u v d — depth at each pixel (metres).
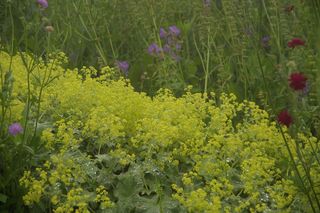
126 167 3.53
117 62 5.22
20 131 3.36
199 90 5.03
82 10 5.83
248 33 5.34
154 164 3.36
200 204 2.94
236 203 3.20
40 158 3.44
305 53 4.66
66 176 3.29
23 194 3.29
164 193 3.33
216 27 5.45
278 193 3.26
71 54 5.54
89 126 3.67
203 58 5.71
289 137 3.53
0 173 3.38
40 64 4.40
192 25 5.89
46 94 3.93
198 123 3.80
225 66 5.08
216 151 3.38
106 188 3.34
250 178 3.20
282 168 3.53
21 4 5.55
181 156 3.53
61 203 3.12
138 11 5.65
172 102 3.82
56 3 5.71
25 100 4.03
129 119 3.77
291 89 3.29
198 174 3.38
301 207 3.25
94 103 3.90
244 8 5.48
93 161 3.51
